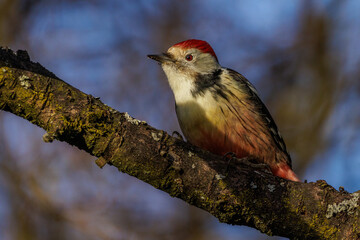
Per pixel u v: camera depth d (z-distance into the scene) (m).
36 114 6.77
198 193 7.21
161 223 13.96
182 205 14.31
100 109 6.93
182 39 16.05
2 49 6.92
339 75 15.58
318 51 15.88
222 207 7.24
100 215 13.70
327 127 15.02
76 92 6.96
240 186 7.24
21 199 13.57
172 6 16.45
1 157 13.92
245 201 7.24
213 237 14.12
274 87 15.85
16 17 15.41
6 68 6.73
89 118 6.82
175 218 14.12
